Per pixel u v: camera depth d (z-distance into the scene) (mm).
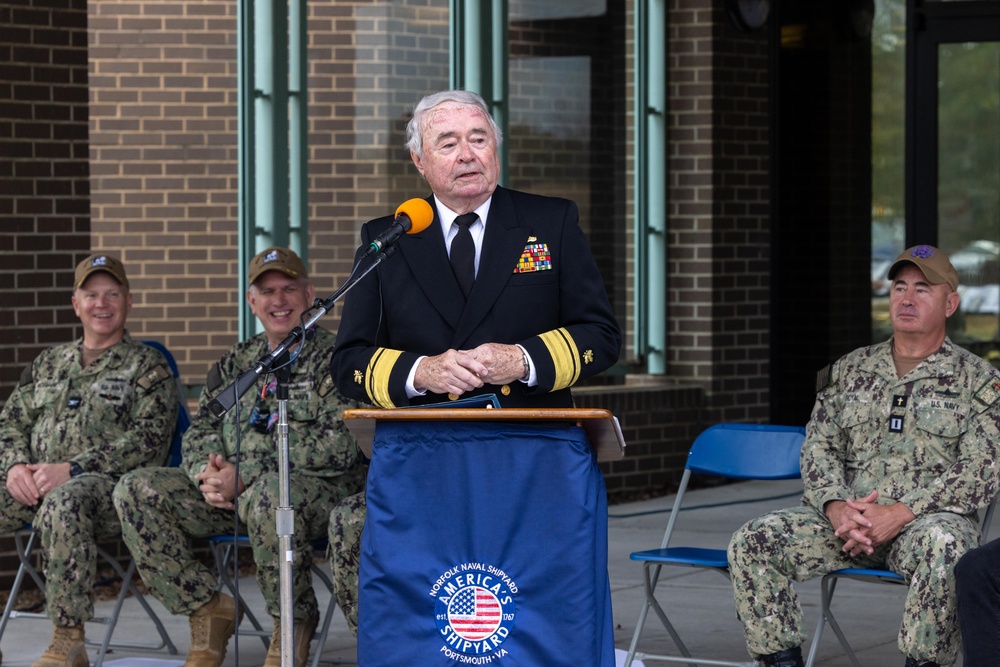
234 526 6734
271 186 10289
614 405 11773
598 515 4152
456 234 4828
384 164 10672
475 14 11203
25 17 8727
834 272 13398
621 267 12289
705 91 12242
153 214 10047
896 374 6379
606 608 4180
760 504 11555
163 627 7453
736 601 6145
